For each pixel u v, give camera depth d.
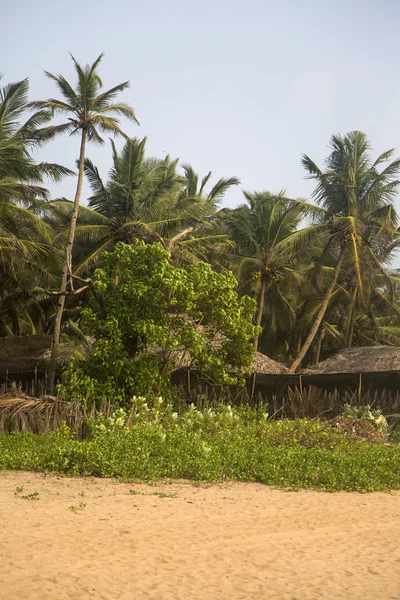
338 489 9.72
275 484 9.89
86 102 23.28
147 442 11.39
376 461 11.05
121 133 23.55
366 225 29.02
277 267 33.19
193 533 6.83
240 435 13.59
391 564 6.04
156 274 17.03
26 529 6.62
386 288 33.91
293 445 12.91
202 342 17.31
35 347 20.77
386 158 30.20
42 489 8.94
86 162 30.03
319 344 38.75
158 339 16.98
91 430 12.80
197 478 10.09
